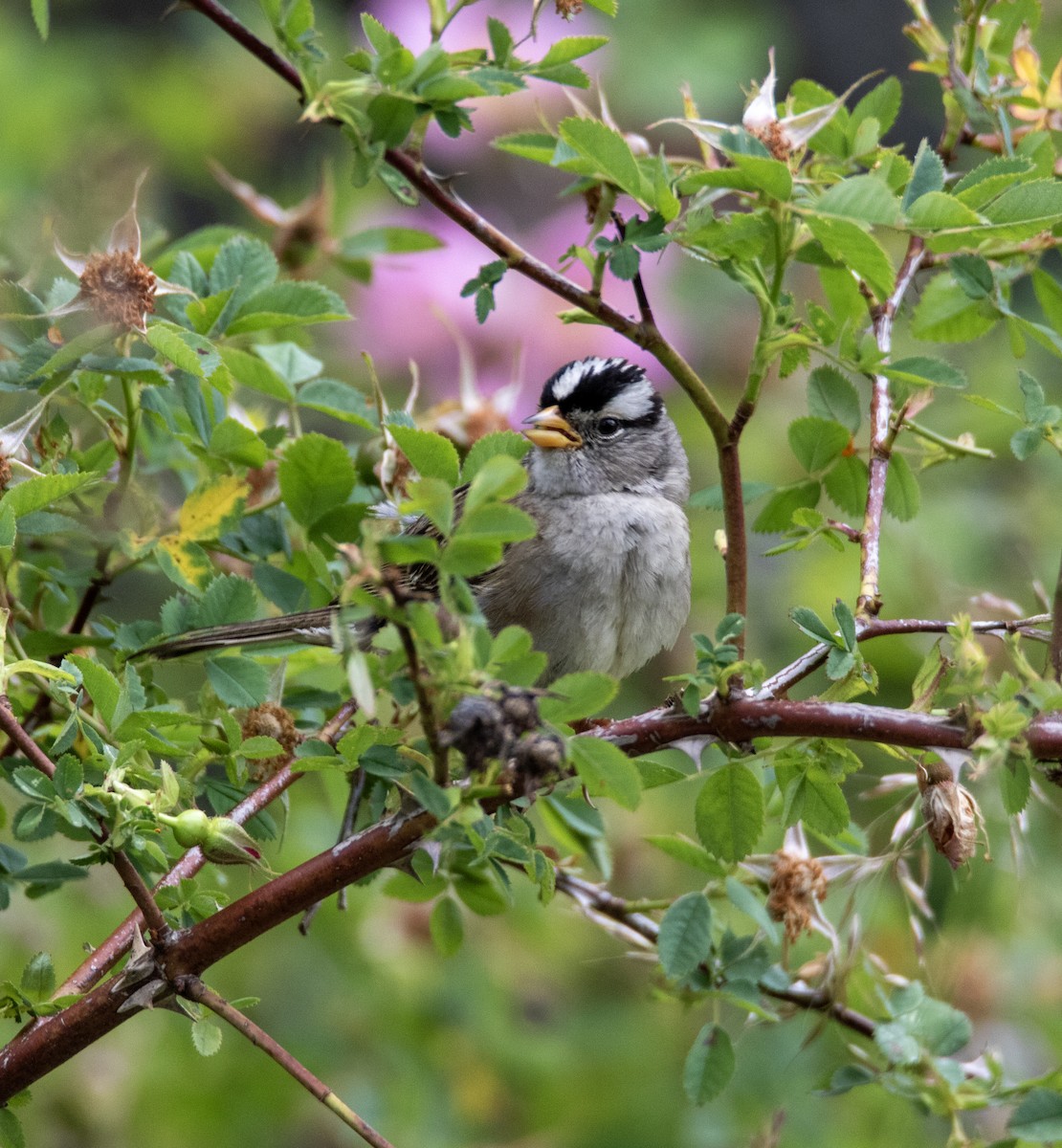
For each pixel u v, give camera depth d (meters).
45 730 6.28
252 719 5.78
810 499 6.75
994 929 7.91
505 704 4.28
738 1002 5.91
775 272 5.50
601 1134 9.29
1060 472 10.92
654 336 5.55
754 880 6.17
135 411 6.27
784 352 6.00
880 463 6.30
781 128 6.01
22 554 6.70
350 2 12.16
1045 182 5.35
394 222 11.53
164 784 4.87
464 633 4.15
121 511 6.41
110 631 6.41
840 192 5.09
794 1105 8.30
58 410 6.25
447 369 11.09
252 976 9.18
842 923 6.05
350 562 4.16
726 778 5.41
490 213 12.34
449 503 4.11
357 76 6.25
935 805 5.29
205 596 5.86
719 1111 8.34
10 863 5.90
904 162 5.71
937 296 6.88
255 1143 8.88
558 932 9.58
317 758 5.26
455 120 6.04
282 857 8.60
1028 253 6.60
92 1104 8.66
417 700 4.39
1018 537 10.62
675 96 12.45
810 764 5.46
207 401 6.25
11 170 10.32
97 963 5.26
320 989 9.20
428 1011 9.23
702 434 11.47
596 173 5.65
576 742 4.53
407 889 6.20
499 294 11.26
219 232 7.29
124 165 9.66
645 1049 9.61
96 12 12.64
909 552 10.40
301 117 5.96
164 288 6.03
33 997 5.02
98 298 5.41
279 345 7.05
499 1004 9.30
